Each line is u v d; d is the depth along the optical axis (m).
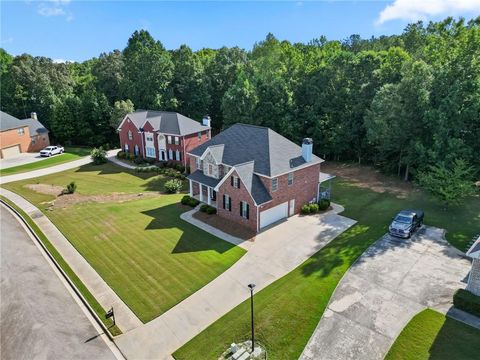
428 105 37.59
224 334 17.27
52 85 81.69
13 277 22.61
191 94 71.50
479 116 35.19
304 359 15.59
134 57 76.56
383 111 40.72
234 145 33.66
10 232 29.47
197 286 21.19
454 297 18.28
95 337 17.42
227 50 81.38
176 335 17.34
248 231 28.44
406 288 20.27
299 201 32.31
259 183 29.09
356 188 39.53
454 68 36.81
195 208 33.66
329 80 52.03
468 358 15.24
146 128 54.44
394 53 47.97
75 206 35.06
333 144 49.56
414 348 15.90
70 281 21.94
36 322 18.44
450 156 33.53
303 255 24.47
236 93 56.78
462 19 42.12
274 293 20.20
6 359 16.28
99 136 68.69
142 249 25.80
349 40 89.56
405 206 33.09
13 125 61.22
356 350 15.95
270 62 73.00
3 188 41.88
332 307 18.83
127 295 20.52
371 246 25.38
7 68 85.88
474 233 26.89
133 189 41.69
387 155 44.59
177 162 52.09
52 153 60.44
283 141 32.91
